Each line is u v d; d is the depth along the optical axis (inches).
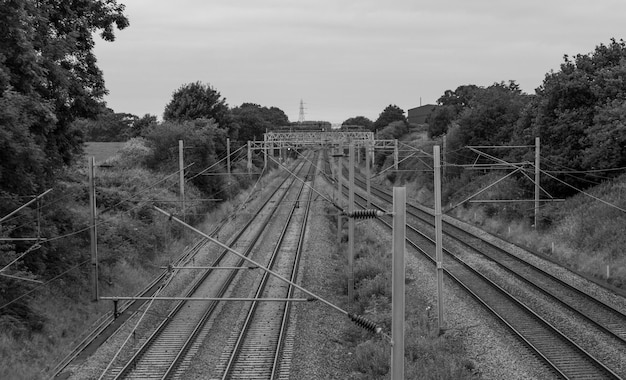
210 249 1525.6
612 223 1332.4
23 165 856.9
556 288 1092.5
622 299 1008.9
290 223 2005.4
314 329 908.6
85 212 1307.8
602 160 1496.1
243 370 739.4
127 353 802.2
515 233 1684.3
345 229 1926.7
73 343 848.9
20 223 895.1
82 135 1187.9
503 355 760.3
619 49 1738.4
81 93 1107.9
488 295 1058.7
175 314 989.8
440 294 883.4
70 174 1491.1
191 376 720.3
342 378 722.2
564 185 1688.0
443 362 726.5
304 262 1406.3
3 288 794.2
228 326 927.7
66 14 1096.8
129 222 1425.9
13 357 736.3
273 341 848.3
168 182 1940.2
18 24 845.8
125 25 1200.2
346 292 1168.8
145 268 1320.1
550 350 770.8
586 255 1299.2
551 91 1704.0
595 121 1508.4
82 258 1093.1
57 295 964.6
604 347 773.3
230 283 1205.7
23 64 861.8
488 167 1847.9
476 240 1651.1
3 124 794.8
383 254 1486.2
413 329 882.8
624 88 1581.0
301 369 743.7
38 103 876.0
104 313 999.0
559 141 1688.0
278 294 1120.8
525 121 1930.4
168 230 1555.1
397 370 458.6
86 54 1147.9
